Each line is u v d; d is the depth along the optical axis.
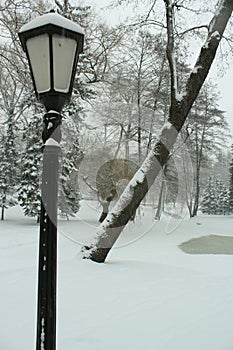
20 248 7.95
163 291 3.86
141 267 5.21
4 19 8.21
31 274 4.45
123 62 12.37
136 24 7.75
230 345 2.50
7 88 12.83
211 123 23.42
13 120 16.42
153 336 2.63
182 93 5.69
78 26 1.91
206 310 3.26
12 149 16.89
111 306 3.28
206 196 34.16
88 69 12.40
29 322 2.86
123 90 8.77
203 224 18.55
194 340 2.58
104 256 5.38
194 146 23.64
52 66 1.86
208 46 5.88
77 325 2.81
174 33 6.96
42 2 8.77
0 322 2.85
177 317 3.05
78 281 4.10
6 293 3.61
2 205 16.50
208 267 7.52
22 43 1.95
